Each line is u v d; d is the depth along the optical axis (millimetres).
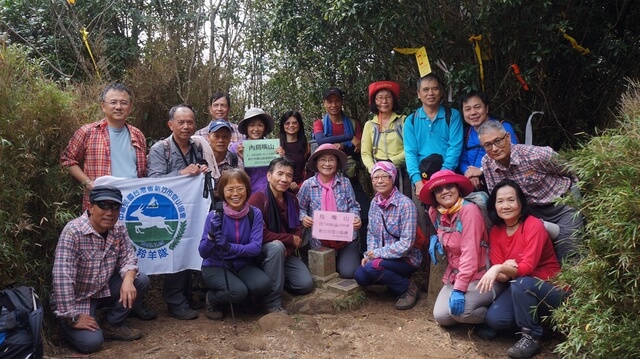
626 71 5188
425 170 4664
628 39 5207
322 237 4668
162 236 4457
